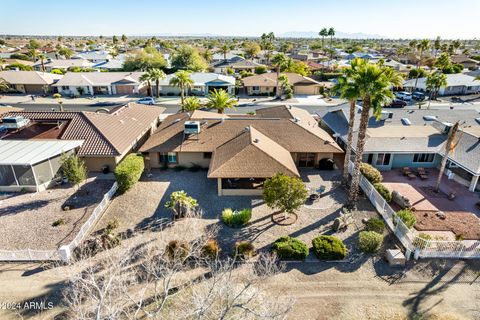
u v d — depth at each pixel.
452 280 18.61
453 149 30.62
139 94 72.56
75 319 14.14
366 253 20.72
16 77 71.88
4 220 23.77
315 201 26.92
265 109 48.00
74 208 25.48
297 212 25.31
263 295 16.98
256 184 28.47
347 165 28.89
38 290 17.36
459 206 26.47
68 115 34.75
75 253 20.06
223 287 14.19
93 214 23.50
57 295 17.05
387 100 22.84
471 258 20.31
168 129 35.44
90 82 71.31
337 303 16.86
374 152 32.62
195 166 33.06
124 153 31.48
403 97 67.31
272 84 72.00
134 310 15.88
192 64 93.81
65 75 73.56
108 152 30.25
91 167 31.64
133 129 36.47
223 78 73.69
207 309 14.15
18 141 30.83
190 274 18.53
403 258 19.56
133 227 23.05
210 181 30.50
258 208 25.86
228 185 28.33
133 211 25.16
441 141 34.12
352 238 22.25
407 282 18.42
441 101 67.38
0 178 27.42
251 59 141.50
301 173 32.38
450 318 16.06
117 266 16.25
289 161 29.23
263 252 20.64
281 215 24.88
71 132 32.47
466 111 43.84
